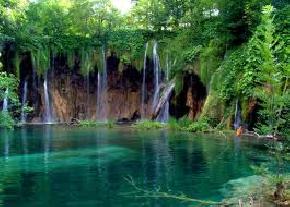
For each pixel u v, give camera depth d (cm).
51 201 1025
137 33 3938
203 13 3691
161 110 3344
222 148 1852
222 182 1208
